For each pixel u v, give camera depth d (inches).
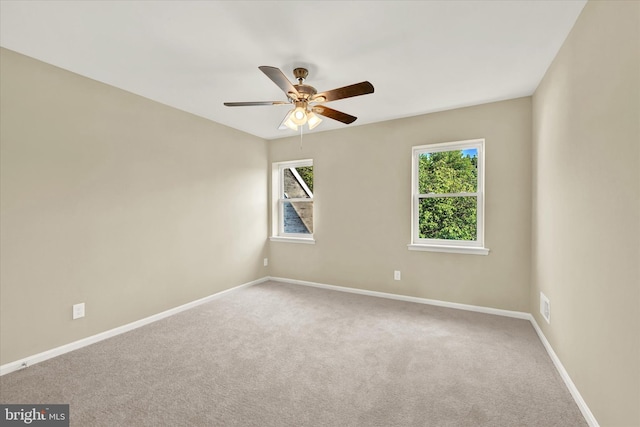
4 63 81.2
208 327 113.2
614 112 53.2
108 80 101.9
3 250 81.0
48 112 89.7
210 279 145.6
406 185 143.0
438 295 136.9
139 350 94.9
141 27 72.8
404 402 69.1
